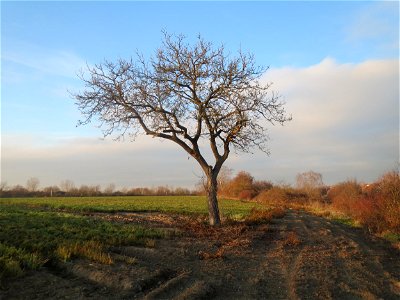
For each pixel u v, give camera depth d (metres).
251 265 13.16
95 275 10.09
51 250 12.56
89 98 21.50
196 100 21.86
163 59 21.69
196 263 12.91
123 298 8.79
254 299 9.37
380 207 26.09
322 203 63.31
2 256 10.41
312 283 11.00
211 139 23.23
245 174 94.81
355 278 11.91
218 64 21.52
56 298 8.38
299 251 16.41
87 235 16.20
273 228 24.22
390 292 10.64
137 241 15.92
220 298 9.38
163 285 9.88
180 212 37.88
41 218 22.23
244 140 22.92
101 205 45.44
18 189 90.75
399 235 23.45
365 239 23.09
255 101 21.67
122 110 21.84
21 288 8.79
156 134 22.38
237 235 19.62
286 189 76.19
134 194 106.44
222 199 85.25
